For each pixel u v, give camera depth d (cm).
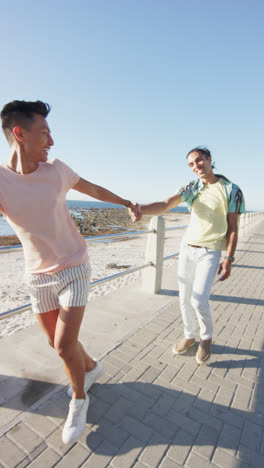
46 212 137
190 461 148
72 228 157
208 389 204
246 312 354
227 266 217
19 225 136
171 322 310
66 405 184
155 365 230
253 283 487
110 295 393
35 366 224
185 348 246
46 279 151
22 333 276
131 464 145
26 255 150
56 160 150
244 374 223
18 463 143
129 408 183
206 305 220
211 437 163
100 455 149
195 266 235
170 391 200
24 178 130
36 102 132
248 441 161
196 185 236
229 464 147
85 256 157
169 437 162
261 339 282
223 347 264
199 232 228
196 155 221
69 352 148
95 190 175
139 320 313
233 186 217
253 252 812
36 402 186
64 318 146
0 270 805
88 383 190
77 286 148
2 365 224
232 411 184
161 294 401
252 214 1614
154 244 391
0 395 192
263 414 182
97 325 298
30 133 128
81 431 154
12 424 167
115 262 901
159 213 229
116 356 241
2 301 505
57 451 151
